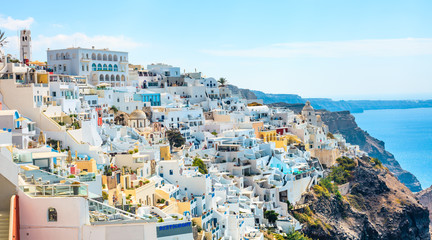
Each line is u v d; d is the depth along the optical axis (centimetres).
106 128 15000
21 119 10019
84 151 11619
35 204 5191
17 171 5200
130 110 19300
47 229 5191
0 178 5144
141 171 11850
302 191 18238
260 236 12769
